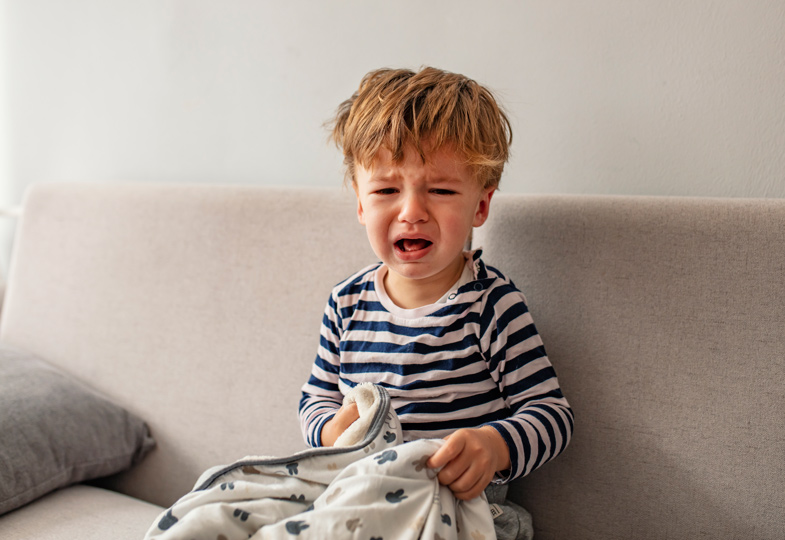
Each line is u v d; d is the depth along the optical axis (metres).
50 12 1.42
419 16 1.05
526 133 0.99
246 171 1.23
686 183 0.90
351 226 0.97
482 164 0.73
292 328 0.99
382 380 0.79
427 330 0.78
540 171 0.98
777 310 0.73
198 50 1.26
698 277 0.77
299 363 0.98
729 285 0.76
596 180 0.95
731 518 0.74
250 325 1.03
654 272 0.79
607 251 0.82
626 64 0.92
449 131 0.71
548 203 0.86
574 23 0.94
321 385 0.86
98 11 1.36
